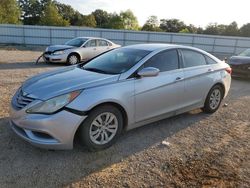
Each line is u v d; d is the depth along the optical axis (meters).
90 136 3.61
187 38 31.00
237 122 5.27
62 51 12.88
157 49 4.61
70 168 3.31
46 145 3.36
